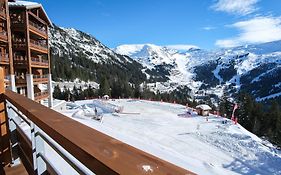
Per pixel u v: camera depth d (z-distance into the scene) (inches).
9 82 807.7
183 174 29.6
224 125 1142.3
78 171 51.9
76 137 44.7
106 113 1305.4
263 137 1945.1
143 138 840.3
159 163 33.2
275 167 684.7
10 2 924.6
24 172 119.3
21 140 120.4
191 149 768.9
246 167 671.8
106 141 42.7
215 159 704.4
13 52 925.2
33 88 951.6
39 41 1127.6
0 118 128.5
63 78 3922.2
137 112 1401.3
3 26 812.6
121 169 31.3
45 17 1079.6
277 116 2078.0
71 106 1562.5
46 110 72.5
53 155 281.9
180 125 1098.1
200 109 1401.3
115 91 2992.1
